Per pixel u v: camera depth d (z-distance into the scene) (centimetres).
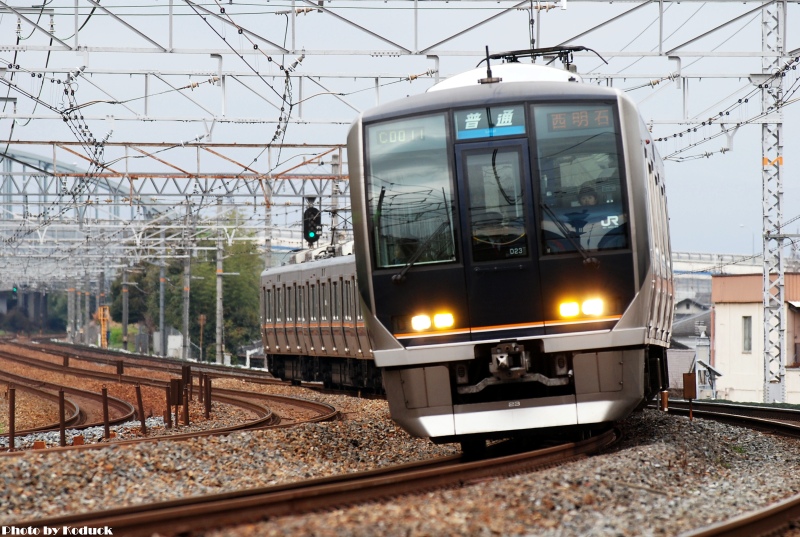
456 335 4994
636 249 4969
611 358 4953
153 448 4941
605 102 5047
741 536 3069
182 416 9088
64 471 4288
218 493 3881
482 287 4994
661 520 3316
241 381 15112
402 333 5047
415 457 5706
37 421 9944
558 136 5025
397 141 5125
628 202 4984
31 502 3884
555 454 4869
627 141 5022
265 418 7994
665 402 8175
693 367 15900
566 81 5206
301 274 13250
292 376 14325
